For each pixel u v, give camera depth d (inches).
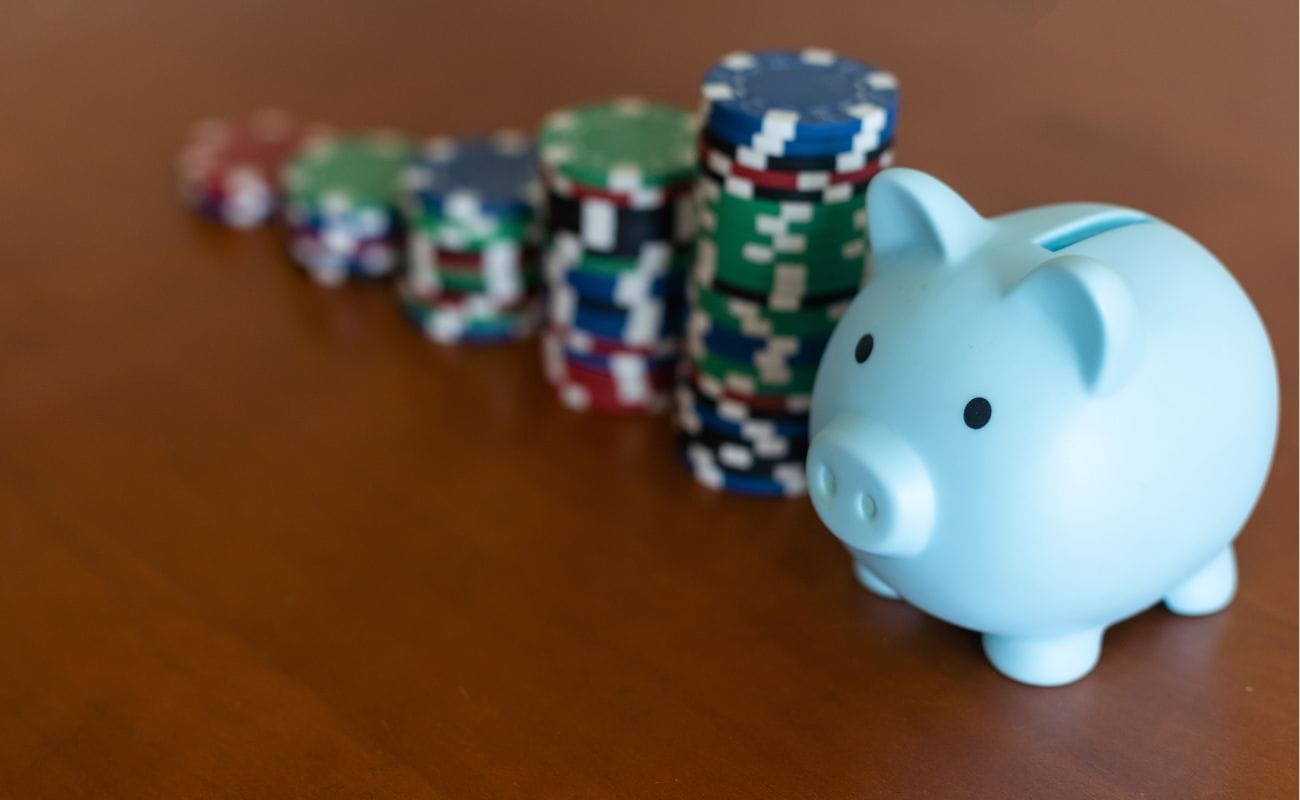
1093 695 29.2
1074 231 27.5
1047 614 27.0
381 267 46.0
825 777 27.3
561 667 30.1
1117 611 27.5
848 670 30.1
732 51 61.7
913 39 62.1
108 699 29.2
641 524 34.8
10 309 43.9
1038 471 24.8
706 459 36.0
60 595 32.2
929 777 27.2
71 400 39.5
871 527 26.7
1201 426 25.7
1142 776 27.2
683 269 37.3
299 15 68.1
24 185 51.7
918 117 54.0
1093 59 59.7
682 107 55.9
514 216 40.9
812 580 32.9
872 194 28.2
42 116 57.2
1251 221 46.5
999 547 25.6
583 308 37.9
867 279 32.9
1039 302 24.8
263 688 29.5
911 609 31.9
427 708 29.0
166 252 47.6
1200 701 29.0
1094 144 51.9
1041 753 27.8
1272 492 35.0
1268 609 31.5
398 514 35.0
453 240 41.0
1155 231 27.6
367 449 37.6
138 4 68.9
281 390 40.2
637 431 38.7
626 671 30.0
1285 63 58.9
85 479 36.2
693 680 29.8
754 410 34.6
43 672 29.9
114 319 43.6
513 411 39.4
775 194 31.7
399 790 26.9
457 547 33.9
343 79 60.4
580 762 27.6
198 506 35.2
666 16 66.6
